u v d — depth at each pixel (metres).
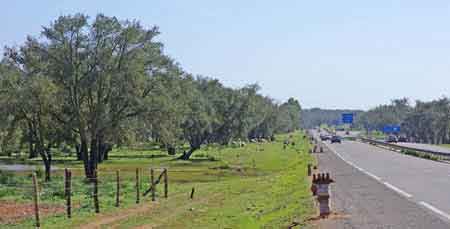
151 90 58.00
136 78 55.91
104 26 55.81
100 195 35.19
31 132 54.62
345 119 193.38
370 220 18.52
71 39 55.47
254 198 30.80
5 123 53.09
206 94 105.69
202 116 91.69
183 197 34.31
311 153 89.94
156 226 22.11
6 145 57.81
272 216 21.06
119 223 23.45
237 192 36.16
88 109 56.62
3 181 45.22
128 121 57.03
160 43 58.72
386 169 49.34
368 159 69.12
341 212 20.73
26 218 25.02
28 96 51.50
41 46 55.28
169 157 103.56
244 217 21.83
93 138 56.31
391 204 23.17
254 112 109.25
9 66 54.28
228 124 106.06
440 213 20.20
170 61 59.69
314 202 24.30
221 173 65.75
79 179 50.09
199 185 45.09
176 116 59.25
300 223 18.25
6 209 28.27
